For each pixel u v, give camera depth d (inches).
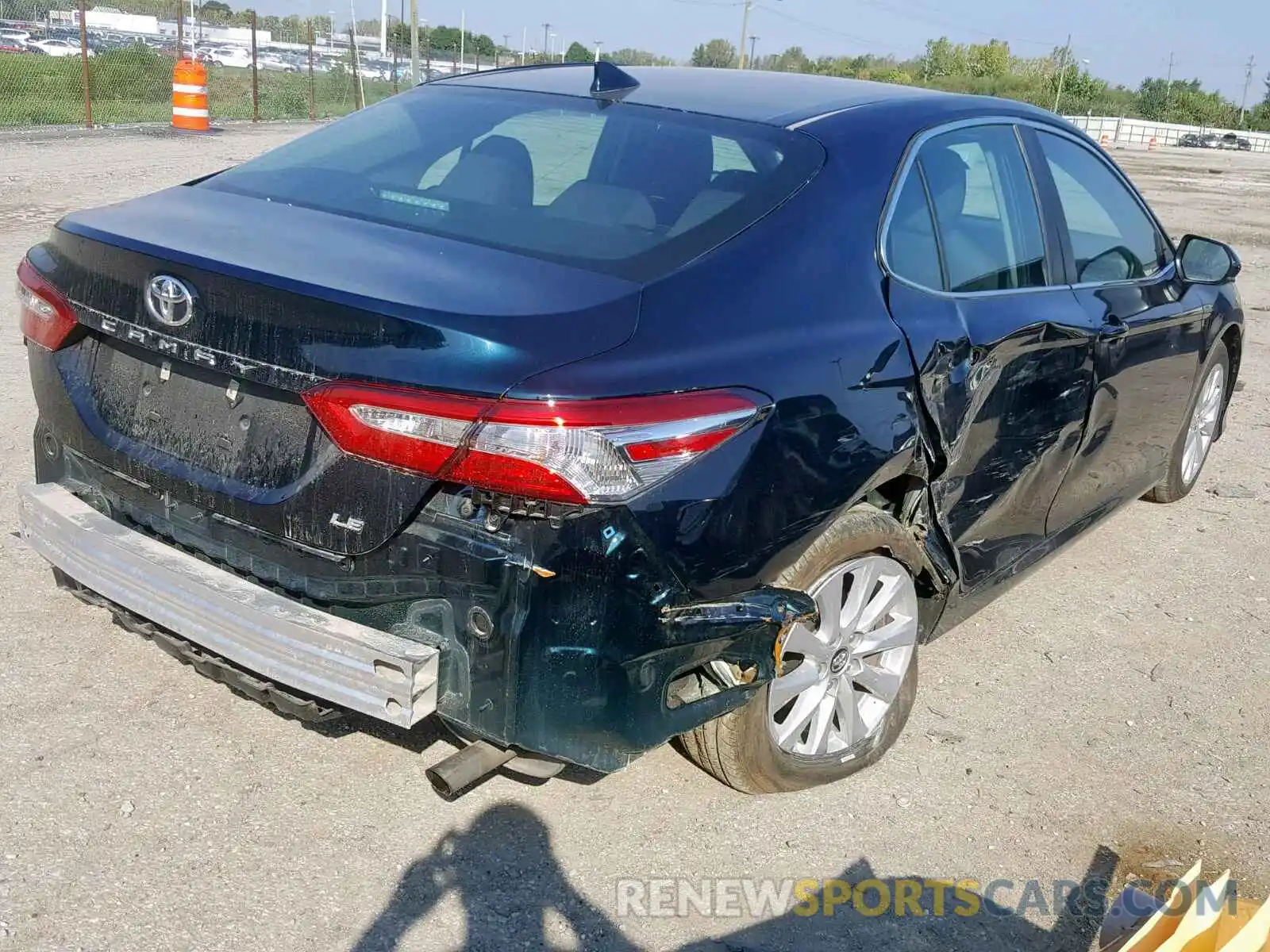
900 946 101.3
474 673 92.1
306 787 114.7
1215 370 211.0
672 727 97.1
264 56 1647.4
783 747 114.7
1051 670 154.3
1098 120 2997.0
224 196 118.2
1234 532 210.5
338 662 92.1
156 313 99.5
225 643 97.3
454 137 127.1
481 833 110.6
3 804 107.6
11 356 244.8
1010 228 138.2
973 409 123.1
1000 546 141.5
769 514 98.0
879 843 114.6
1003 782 127.0
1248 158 2285.9
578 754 93.1
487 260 100.3
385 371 88.1
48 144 612.4
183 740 120.1
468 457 86.1
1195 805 126.3
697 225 107.0
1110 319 151.9
